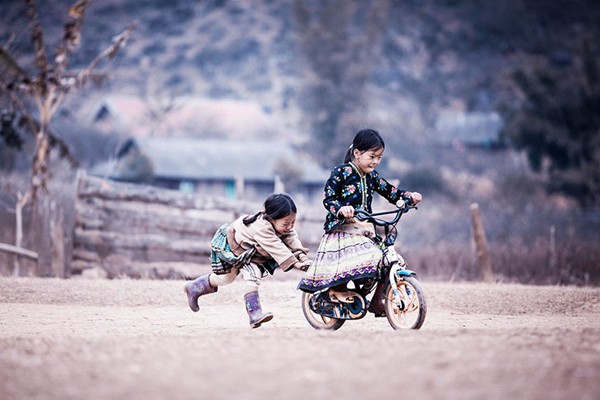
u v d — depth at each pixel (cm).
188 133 12288
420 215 5231
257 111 14225
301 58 12681
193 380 755
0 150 5850
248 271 1252
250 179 9538
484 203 6469
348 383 739
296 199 4388
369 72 12694
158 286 1891
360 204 1226
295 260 1220
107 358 866
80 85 2983
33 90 2931
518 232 4466
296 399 687
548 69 8438
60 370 809
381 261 1180
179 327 1352
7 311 1588
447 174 11331
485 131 13512
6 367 827
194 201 2436
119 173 7688
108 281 2006
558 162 8244
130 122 11656
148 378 766
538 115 8250
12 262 2578
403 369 793
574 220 4903
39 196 2803
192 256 2386
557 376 769
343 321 1270
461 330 1077
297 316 1548
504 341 947
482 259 2542
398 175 9888
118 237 2388
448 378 756
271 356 863
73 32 3008
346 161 1246
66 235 2525
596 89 8100
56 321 1436
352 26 19538
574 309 1697
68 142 9125
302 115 12662
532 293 1820
